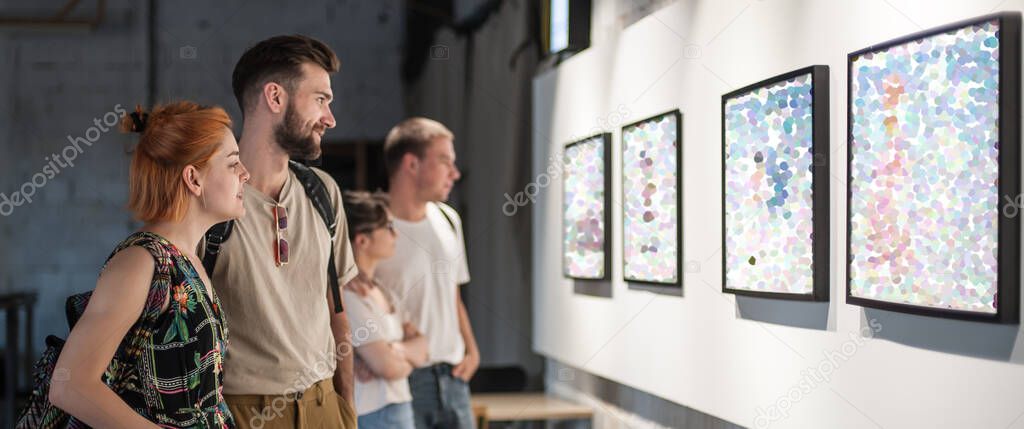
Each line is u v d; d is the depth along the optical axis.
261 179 2.35
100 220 6.54
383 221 4.33
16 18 6.46
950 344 2.55
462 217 6.25
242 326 2.22
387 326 3.92
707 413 3.87
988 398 2.42
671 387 4.19
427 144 4.74
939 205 2.57
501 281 6.10
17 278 6.43
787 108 3.21
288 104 2.38
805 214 3.13
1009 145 2.36
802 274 3.15
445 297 4.46
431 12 6.63
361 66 6.74
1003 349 2.38
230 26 6.71
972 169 2.46
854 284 2.92
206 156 1.94
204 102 6.66
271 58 2.38
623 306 4.70
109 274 1.79
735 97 3.53
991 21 2.39
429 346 4.35
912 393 2.71
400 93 6.74
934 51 2.58
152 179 1.91
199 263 1.99
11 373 5.54
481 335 6.06
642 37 4.42
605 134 4.81
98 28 6.59
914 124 2.66
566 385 5.48
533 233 6.00
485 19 6.29
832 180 3.07
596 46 5.01
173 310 1.85
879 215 2.81
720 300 3.76
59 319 6.45
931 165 2.60
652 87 4.33
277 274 2.29
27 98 6.52
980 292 2.43
